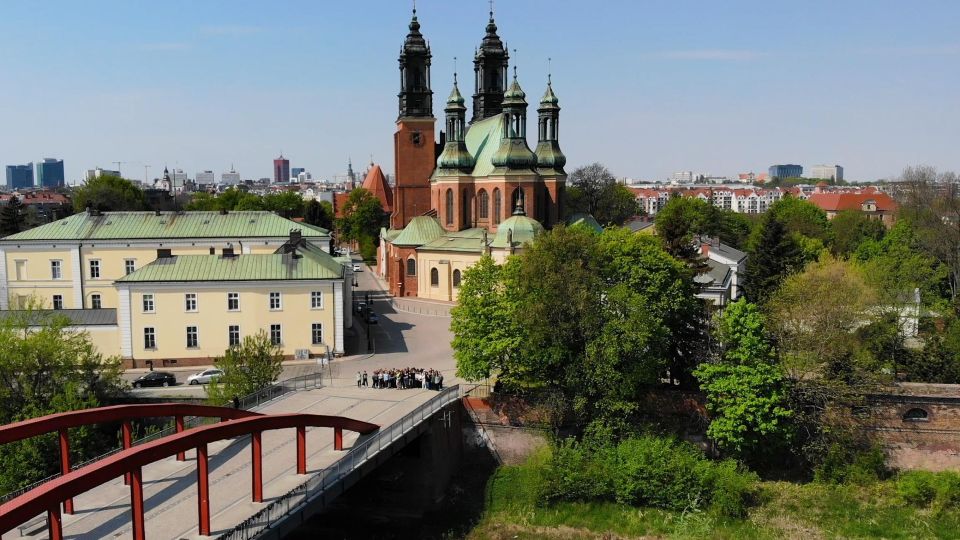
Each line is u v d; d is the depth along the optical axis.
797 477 59.62
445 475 59.03
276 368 61.00
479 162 124.62
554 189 122.31
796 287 66.62
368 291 129.12
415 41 135.12
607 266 62.91
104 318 77.75
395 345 86.50
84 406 52.50
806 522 54.06
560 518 55.53
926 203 132.75
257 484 39.28
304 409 57.44
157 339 77.31
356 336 91.12
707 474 55.94
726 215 164.38
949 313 77.25
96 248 96.38
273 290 78.38
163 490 41.81
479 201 122.56
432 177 131.38
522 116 117.69
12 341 55.88
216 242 100.19
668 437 60.25
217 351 78.06
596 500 56.94
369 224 182.25
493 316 62.25
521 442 62.03
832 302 63.00
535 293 61.28
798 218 147.38
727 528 53.47
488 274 64.00
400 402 59.75
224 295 77.69
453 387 61.38
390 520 56.03
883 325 67.25
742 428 57.12
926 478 56.34
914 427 59.69
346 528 54.94
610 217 199.00
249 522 35.72
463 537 53.94
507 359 62.50
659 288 63.00
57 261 96.06
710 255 105.62
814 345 61.53
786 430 58.09
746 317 59.38
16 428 36.16
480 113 142.75
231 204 196.00
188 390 69.56
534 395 62.12
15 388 56.44
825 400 59.50
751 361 58.59
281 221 104.94
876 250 113.56
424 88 136.38
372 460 46.75
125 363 77.12
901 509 54.97
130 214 102.00
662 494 55.78
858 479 57.53
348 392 63.19
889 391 60.28
